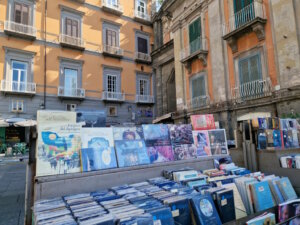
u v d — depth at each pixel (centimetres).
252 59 1021
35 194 242
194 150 387
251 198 259
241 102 1052
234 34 1077
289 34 861
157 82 2334
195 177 303
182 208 204
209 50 1276
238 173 340
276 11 916
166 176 322
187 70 1457
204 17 1325
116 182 291
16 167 1129
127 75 2314
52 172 261
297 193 318
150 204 203
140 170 313
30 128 276
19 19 1764
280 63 888
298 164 333
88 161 283
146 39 2509
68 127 292
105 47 2166
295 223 215
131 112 2280
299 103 808
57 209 205
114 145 317
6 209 468
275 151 370
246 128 432
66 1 2002
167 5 1681
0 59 1648
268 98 927
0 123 1552
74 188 262
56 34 1919
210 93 1262
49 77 1847
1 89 1612
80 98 1955
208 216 204
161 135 368
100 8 2200
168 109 2173
